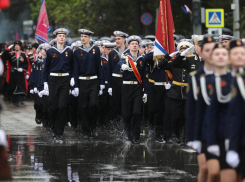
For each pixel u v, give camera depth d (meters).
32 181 22.66
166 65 32.38
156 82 35.53
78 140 34.97
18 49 61.38
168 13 34.62
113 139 35.56
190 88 18.27
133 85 33.59
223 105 17.44
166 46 34.34
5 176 15.15
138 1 103.62
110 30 122.88
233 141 16.62
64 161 27.17
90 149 31.08
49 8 139.50
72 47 42.62
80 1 130.88
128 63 33.44
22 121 46.00
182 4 87.31
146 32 104.00
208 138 17.28
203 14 55.66
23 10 172.62
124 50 34.09
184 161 27.23
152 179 23.08
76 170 24.95
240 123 16.78
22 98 63.81
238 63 17.73
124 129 34.62
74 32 141.00
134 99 33.66
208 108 17.53
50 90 35.28
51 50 35.25
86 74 35.41
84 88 35.50
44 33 51.50
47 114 39.12
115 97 37.59
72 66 35.69
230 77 17.58
